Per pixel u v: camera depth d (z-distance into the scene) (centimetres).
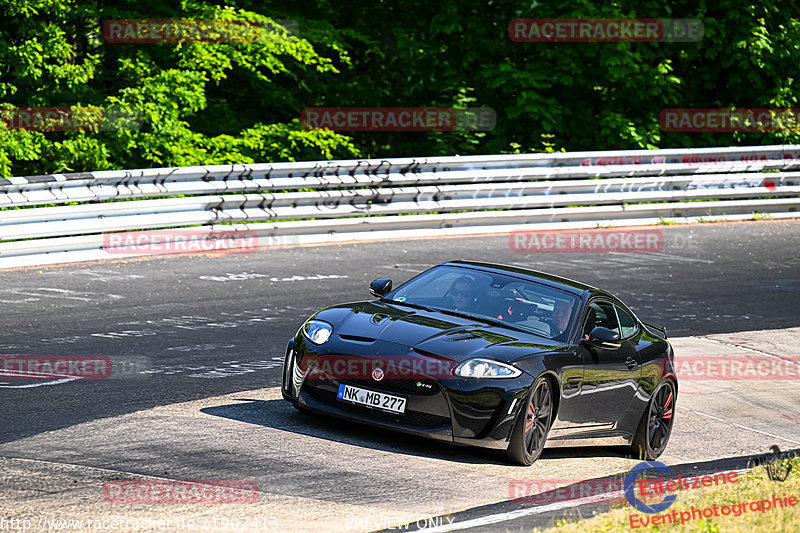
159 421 2553
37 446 2255
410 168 6338
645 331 3109
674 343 4434
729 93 9450
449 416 2450
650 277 5641
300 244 5772
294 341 2698
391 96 8806
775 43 8906
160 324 3781
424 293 2892
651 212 7200
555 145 8538
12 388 2756
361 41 8662
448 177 6444
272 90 8088
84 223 4894
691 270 5912
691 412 3600
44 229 4738
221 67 7425
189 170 5356
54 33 6681
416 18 8900
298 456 2356
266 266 5094
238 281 4694
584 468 2717
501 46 8719
